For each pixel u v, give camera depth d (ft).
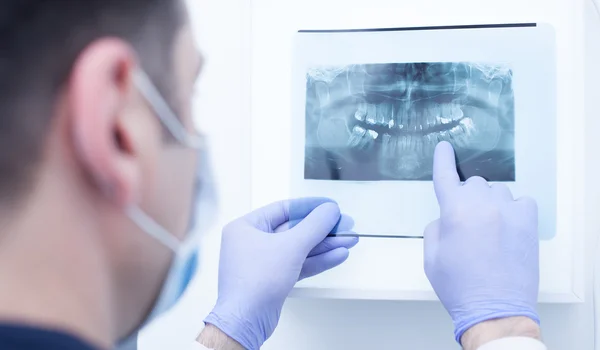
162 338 2.36
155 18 1.00
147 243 1.08
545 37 2.01
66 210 0.89
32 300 0.85
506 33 2.03
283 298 1.97
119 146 0.92
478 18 2.07
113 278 1.04
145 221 1.05
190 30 1.16
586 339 2.13
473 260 1.85
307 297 2.06
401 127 2.06
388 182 2.05
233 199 2.33
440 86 2.05
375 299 2.15
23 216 0.85
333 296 2.03
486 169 2.02
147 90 0.99
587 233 2.17
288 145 2.11
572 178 1.98
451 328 2.18
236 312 1.90
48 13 0.85
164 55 1.04
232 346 1.88
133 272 1.08
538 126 2.00
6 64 0.82
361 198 2.06
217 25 2.35
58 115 0.87
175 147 1.12
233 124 2.33
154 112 1.02
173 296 1.57
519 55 2.02
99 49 0.85
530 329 1.73
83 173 0.90
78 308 0.91
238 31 2.34
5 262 0.85
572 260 1.97
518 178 2.01
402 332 2.21
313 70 2.11
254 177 2.13
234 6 2.36
